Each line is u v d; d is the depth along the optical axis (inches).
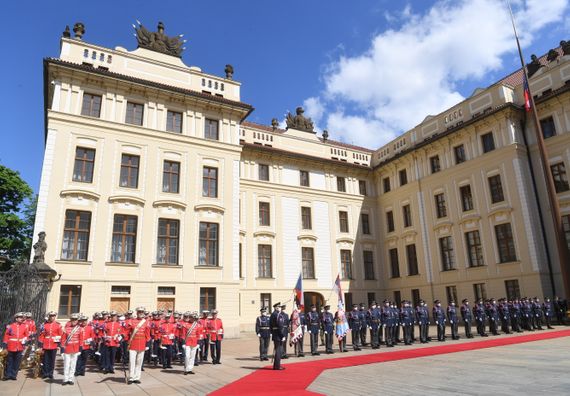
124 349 540.1
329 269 1453.0
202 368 577.6
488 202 1211.2
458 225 1291.8
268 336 648.4
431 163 1422.2
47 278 720.3
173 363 642.8
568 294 938.1
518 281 1111.6
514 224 1138.7
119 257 992.9
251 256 1317.7
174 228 1075.3
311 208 1475.1
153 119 1108.5
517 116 1200.2
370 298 1505.9
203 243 1098.7
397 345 808.9
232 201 1160.2
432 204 1389.0
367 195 1626.5
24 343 518.6
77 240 956.0
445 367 500.1
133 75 1115.3
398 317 823.1
